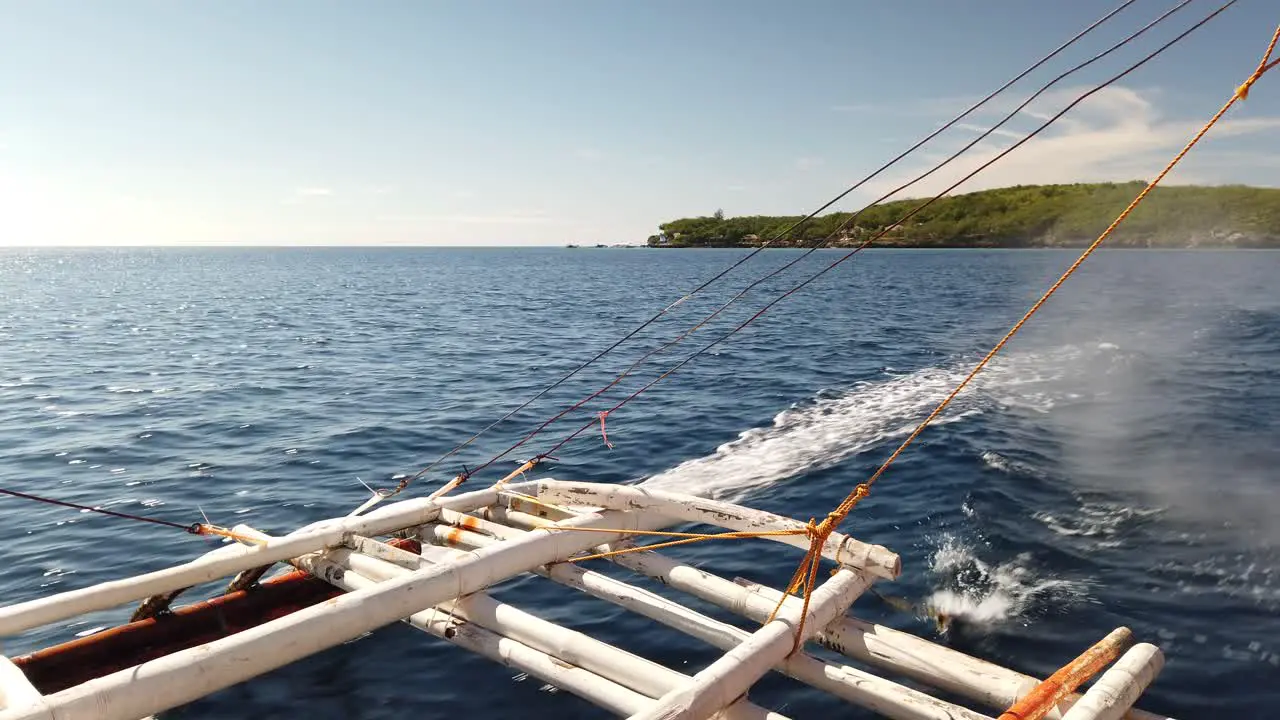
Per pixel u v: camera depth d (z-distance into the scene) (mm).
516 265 144250
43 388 20297
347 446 14633
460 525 7852
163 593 6309
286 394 19688
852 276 83125
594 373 22719
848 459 12727
